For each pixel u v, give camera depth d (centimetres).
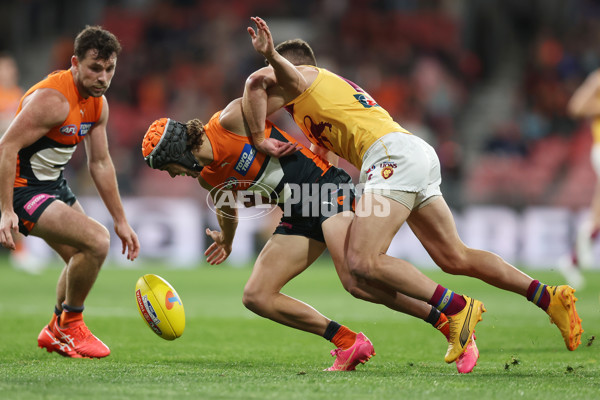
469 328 1521
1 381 1342
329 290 3697
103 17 7250
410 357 1866
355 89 1673
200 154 1620
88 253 1730
